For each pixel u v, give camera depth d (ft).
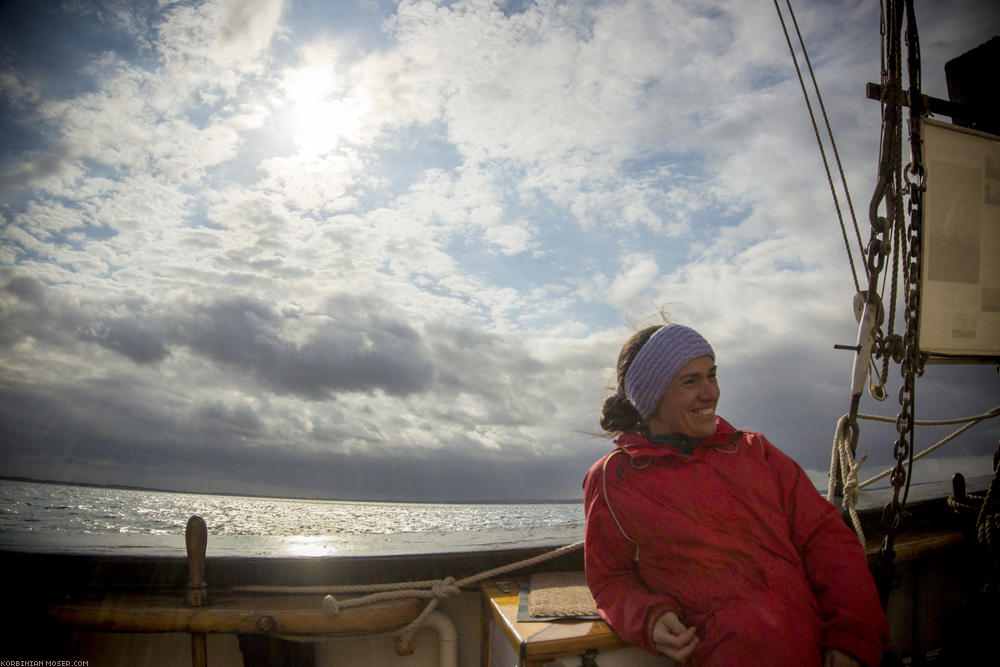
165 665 6.35
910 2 7.52
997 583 7.26
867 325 7.20
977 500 8.75
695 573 4.94
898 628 8.08
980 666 7.09
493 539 7.75
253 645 6.00
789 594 4.79
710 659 4.55
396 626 6.21
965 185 7.91
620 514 5.22
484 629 6.63
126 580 6.28
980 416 8.55
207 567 6.28
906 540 7.89
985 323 7.98
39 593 6.17
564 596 6.07
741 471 5.26
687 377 5.26
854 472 7.02
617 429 6.07
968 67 9.36
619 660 5.15
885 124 7.40
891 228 7.40
